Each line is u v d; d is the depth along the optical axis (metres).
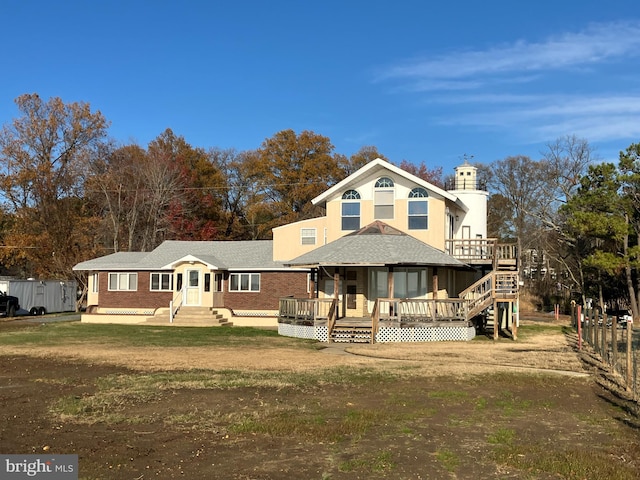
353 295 29.95
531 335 29.42
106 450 8.91
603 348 19.09
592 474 7.88
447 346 23.84
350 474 7.89
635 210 41.44
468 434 9.98
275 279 36.34
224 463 8.34
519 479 7.74
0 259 52.31
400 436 9.82
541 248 64.25
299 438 9.63
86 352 21.12
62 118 54.94
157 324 35.12
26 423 10.52
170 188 57.81
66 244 51.22
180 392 13.44
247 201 66.56
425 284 29.20
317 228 35.91
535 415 11.47
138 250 56.19
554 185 57.56
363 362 18.64
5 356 19.95
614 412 11.81
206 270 36.38
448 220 32.94
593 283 47.12
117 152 58.66
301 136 62.97
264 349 22.52
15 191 53.34
